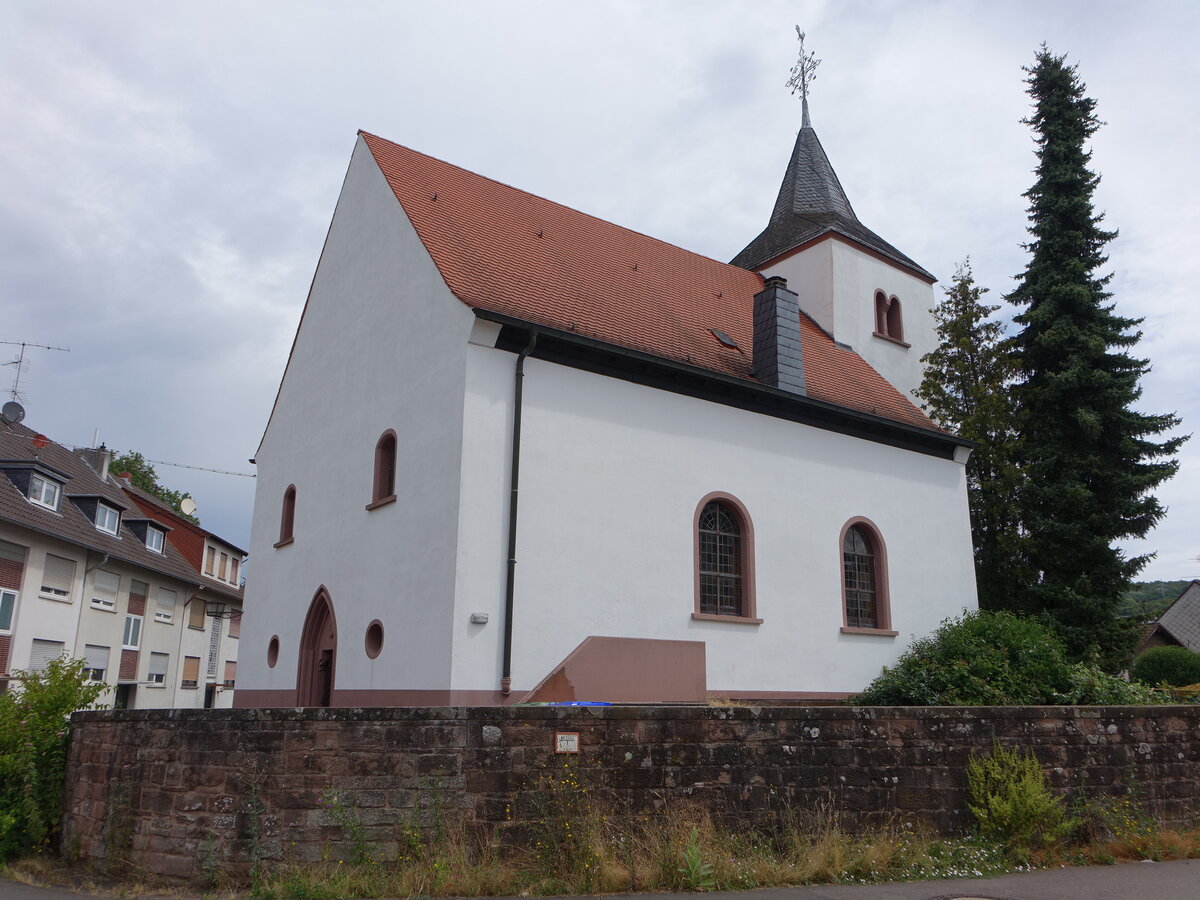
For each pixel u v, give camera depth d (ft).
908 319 80.33
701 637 48.08
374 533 48.01
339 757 24.16
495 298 46.29
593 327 49.34
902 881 24.72
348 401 54.29
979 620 58.34
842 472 57.88
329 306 59.67
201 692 115.44
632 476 47.32
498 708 24.93
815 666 52.80
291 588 56.95
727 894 23.16
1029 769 29.43
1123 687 52.03
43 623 76.33
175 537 115.55
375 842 23.61
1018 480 68.95
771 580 52.08
